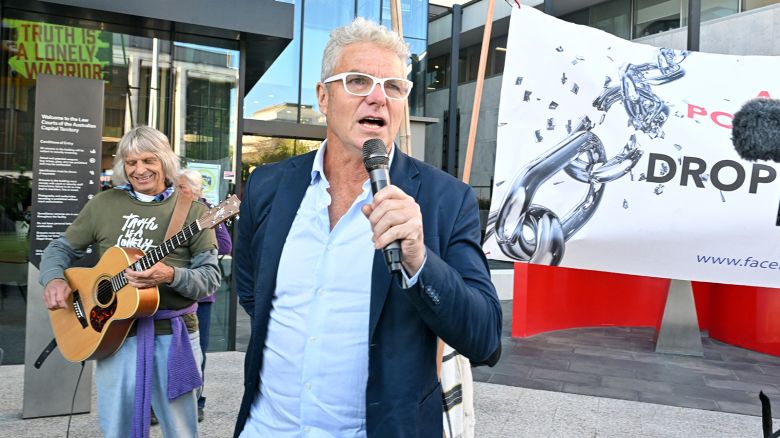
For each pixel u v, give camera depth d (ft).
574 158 17.80
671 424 13.19
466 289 3.53
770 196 18.02
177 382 7.84
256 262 4.67
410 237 3.16
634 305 26.08
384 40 4.21
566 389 15.85
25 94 16.61
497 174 17.52
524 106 17.57
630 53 18.31
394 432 3.77
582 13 47.47
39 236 12.23
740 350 21.85
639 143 18.07
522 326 22.79
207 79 18.12
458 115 56.85
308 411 4.15
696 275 18.17
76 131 12.54
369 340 3.87
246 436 4.56
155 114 17.75
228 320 18.26
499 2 48.88
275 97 37.78
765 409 5.08
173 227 8.18
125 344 7.76
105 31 17.11
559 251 17.78
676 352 20.74
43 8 16.01
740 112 18.31
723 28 36.29
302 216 4.44
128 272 7.34
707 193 18.11
